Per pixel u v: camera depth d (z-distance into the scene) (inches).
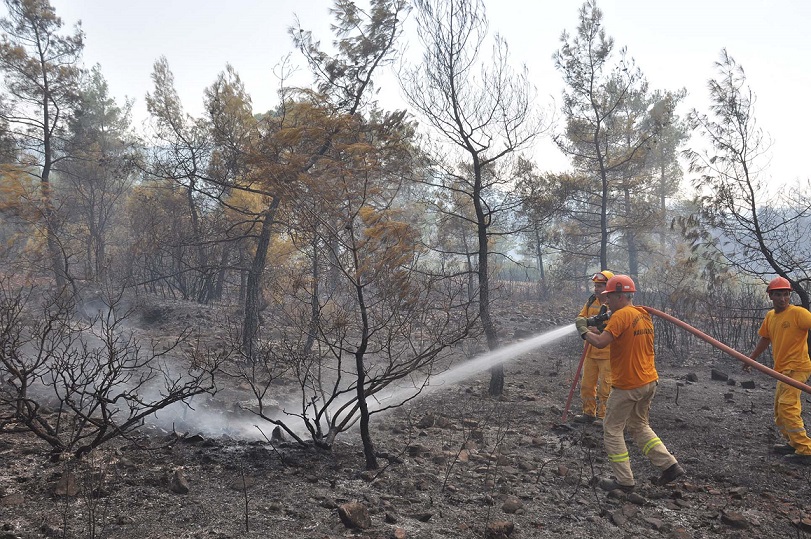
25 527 137.0
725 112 452.1
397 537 148.9
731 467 233.1
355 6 446.6
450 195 391.2
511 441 255.9
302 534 147.7
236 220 593.9
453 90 345.7
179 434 225.0
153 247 644.7
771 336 255.8
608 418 204.2
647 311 208.7
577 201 703.7
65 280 525.0
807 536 173.6
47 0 800.9
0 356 183.6
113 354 202.4
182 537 139.8
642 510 187.3
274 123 390.3
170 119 594.2
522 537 160.1
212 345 430.9
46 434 201.2
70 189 1008.9
